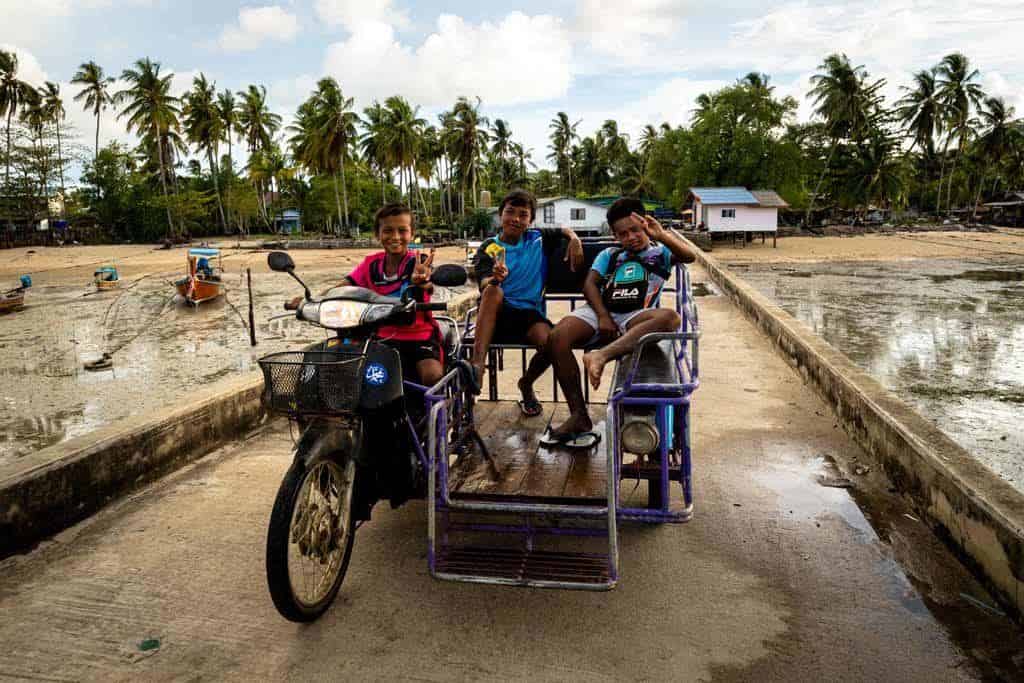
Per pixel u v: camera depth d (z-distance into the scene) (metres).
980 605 2.97
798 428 5.48
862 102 56.97
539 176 100.31
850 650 2.68
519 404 4.52
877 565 3.33
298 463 2.83
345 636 2.85
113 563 3.50
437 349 3.56
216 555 3.56
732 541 3.60
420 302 3.27
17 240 57.56
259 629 2.92
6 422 9.43
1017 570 2.81
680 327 3.92
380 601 3.10
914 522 3.79
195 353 13.91
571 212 53.31
